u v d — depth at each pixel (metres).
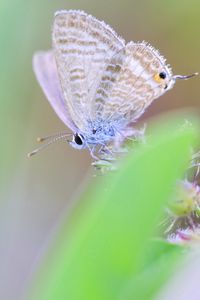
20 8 0.20
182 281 0.14
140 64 0.17
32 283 0.09
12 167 0.21
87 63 0.17
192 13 0.22
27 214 0.21
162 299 0.14
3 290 0.21
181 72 0.22
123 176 0.09
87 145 0.17
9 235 0.21
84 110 0.17
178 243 0.11
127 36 0.22
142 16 0.22
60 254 0.08
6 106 0.20
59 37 0.16
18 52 0.20
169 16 0.22
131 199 0.09
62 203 0.22
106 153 0.15
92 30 0.16
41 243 0.21
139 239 0.09
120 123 0.17
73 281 0.08
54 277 0.08
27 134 0.21
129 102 0.17
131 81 0.17
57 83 0.17
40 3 0.20
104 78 0.17
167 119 0.09
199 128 0.09
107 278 0.09
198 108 0.23
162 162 0.09
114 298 0.09
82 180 0.22
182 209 0.14
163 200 0.09
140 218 0.09
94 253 0.08
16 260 0.21
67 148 0.22
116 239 0.08
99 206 0.08
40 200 0.21
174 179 0.09
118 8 0.22
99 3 0.22
